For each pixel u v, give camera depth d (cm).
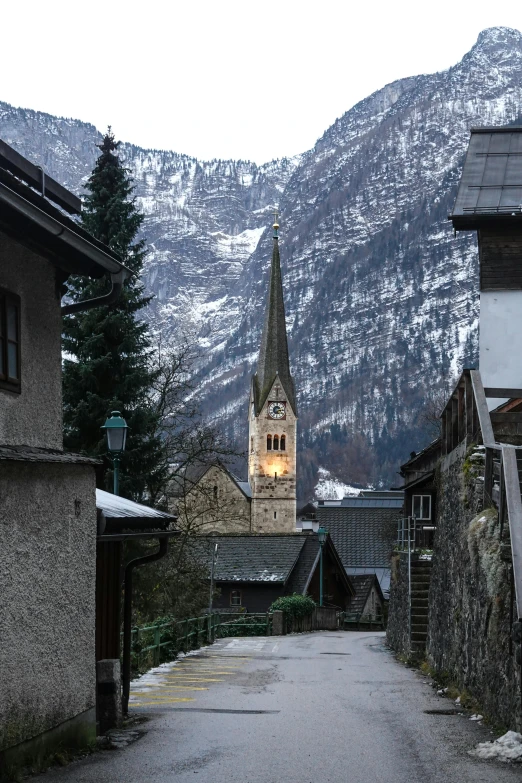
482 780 938
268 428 12444
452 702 1578
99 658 1273
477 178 2806
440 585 2175
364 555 8200
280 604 5028
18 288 1098
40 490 1014
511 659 1191
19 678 957
